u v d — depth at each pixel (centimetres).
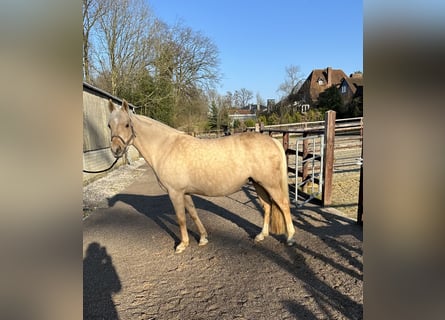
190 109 2672
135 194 648
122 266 290
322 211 435
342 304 212
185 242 322
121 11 1819
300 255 294
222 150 294
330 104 2838
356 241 321
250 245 328
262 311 207
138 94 2002
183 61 2533
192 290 240
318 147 805
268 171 297
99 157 947
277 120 2958
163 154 304
